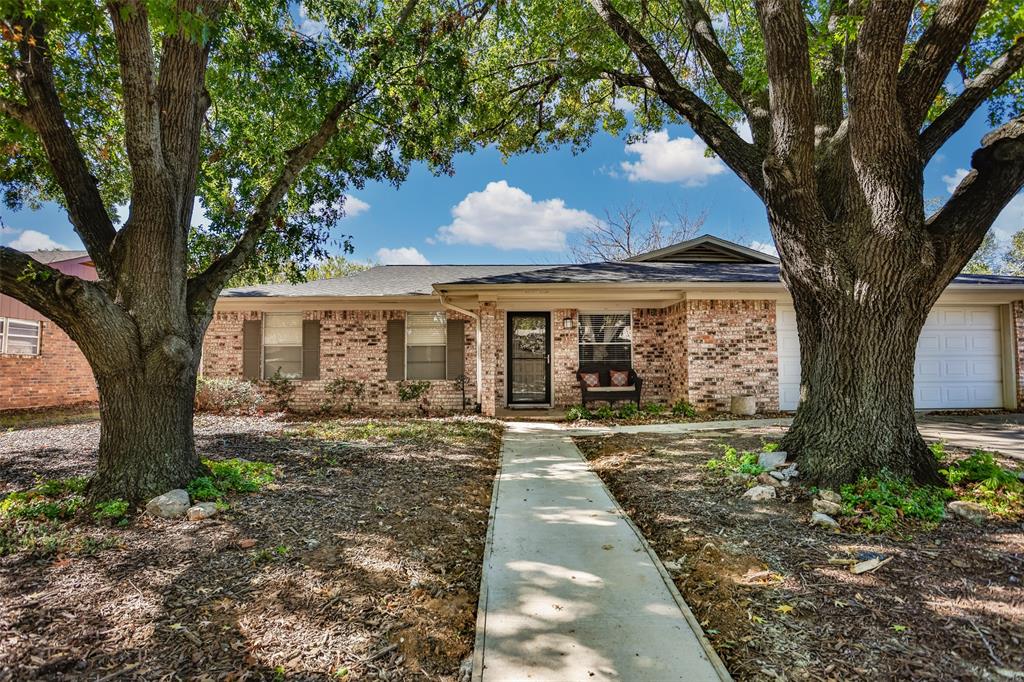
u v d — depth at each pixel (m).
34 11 4.33
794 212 4.88
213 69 6.02
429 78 6.44
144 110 4.14
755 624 2.62
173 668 2.26
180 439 4.73
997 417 9.93
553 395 12.42
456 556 3.55
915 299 4.80
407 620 2.71
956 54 4.48
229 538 3.67
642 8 9.01
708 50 6.80
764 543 3.60
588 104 11.01
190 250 6.60
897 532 3.73
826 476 4.83
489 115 10.57
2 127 5.34
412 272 14.37
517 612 2.78
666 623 2.66
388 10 7.34
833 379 5.00
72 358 14.12
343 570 3.23
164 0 3.56
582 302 11.77
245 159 6.82
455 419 10.29
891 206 4.59
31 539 3.53
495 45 9.92
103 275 4.64
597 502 4.82
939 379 11.00
